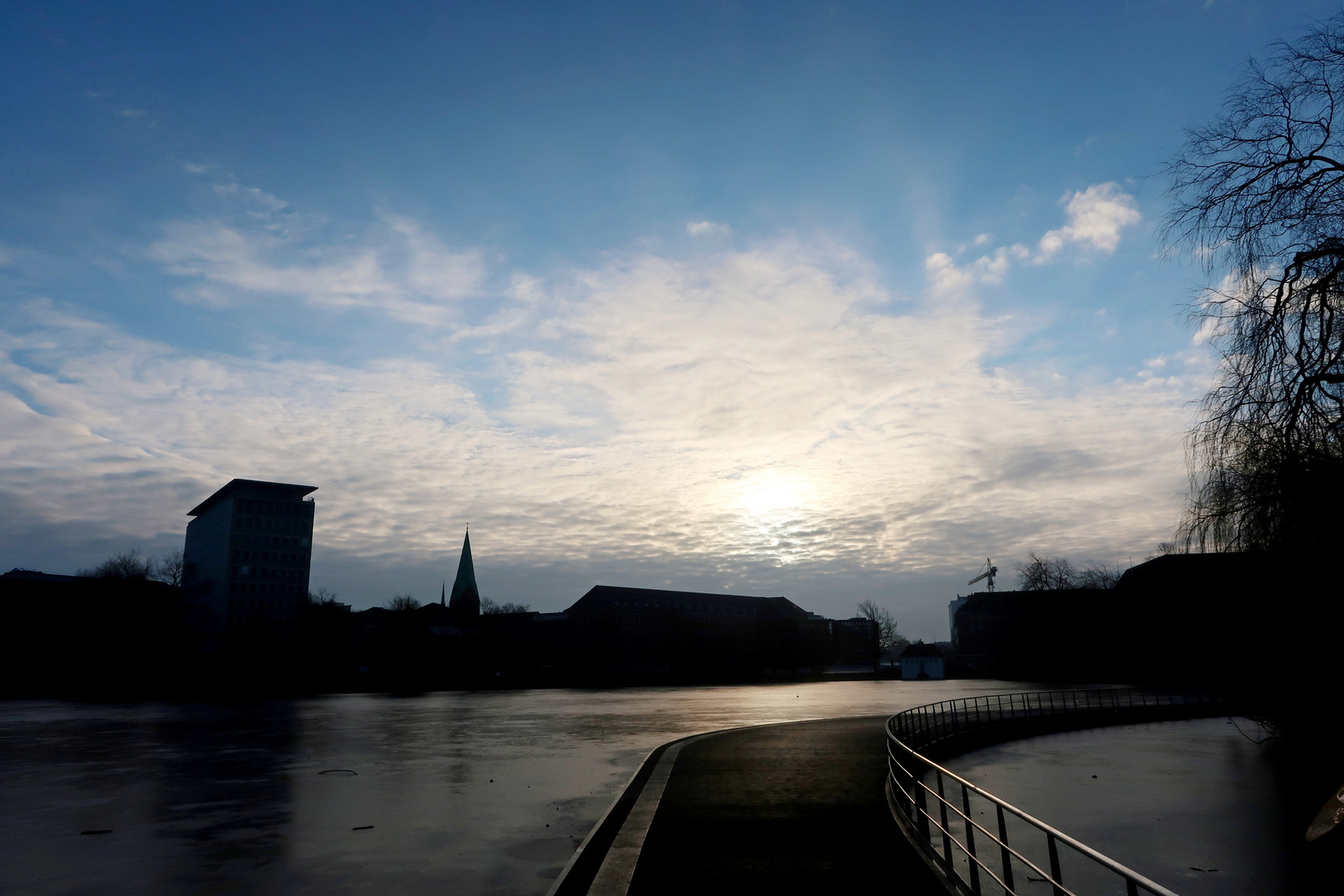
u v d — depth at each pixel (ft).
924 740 87.51
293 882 40.88
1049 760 94.63
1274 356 48.75
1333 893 43.80
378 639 368.27
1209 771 85.25
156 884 40.88
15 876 42.52
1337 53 46.62
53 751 99.45
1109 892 42.42
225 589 559.38
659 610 644.69
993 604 554.87
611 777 75.05
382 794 66.33
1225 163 50.31
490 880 40.88
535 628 632.79
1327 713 61.16
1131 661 257.75
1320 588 53.11
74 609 311.88
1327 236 47.24
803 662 538.06
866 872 34.55
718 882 33.17
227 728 132.05
